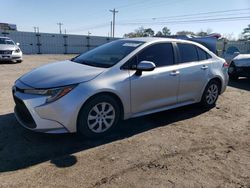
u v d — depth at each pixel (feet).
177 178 9.75
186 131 14.37
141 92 13.74
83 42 115.96
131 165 10.50
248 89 27.68
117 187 9.04
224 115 17.56
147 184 9.29
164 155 11.45
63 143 12.19
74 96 11.46
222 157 11.56
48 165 10.27
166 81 14.85
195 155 11.60
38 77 12.41
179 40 16.44
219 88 19.01
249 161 11.32
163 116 16.70
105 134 13.04
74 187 8.94
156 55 14.85
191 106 19.16
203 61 17.57
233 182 9.68
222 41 73.20
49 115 11.27
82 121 11.97
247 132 14.70
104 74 12.53
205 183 9.52
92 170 10.02
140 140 12.90
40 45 104.01
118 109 13.15
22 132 13.19
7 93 21.52
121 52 14.16
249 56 32.30
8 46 49.24
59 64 14.53
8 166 10.09
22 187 8.82
